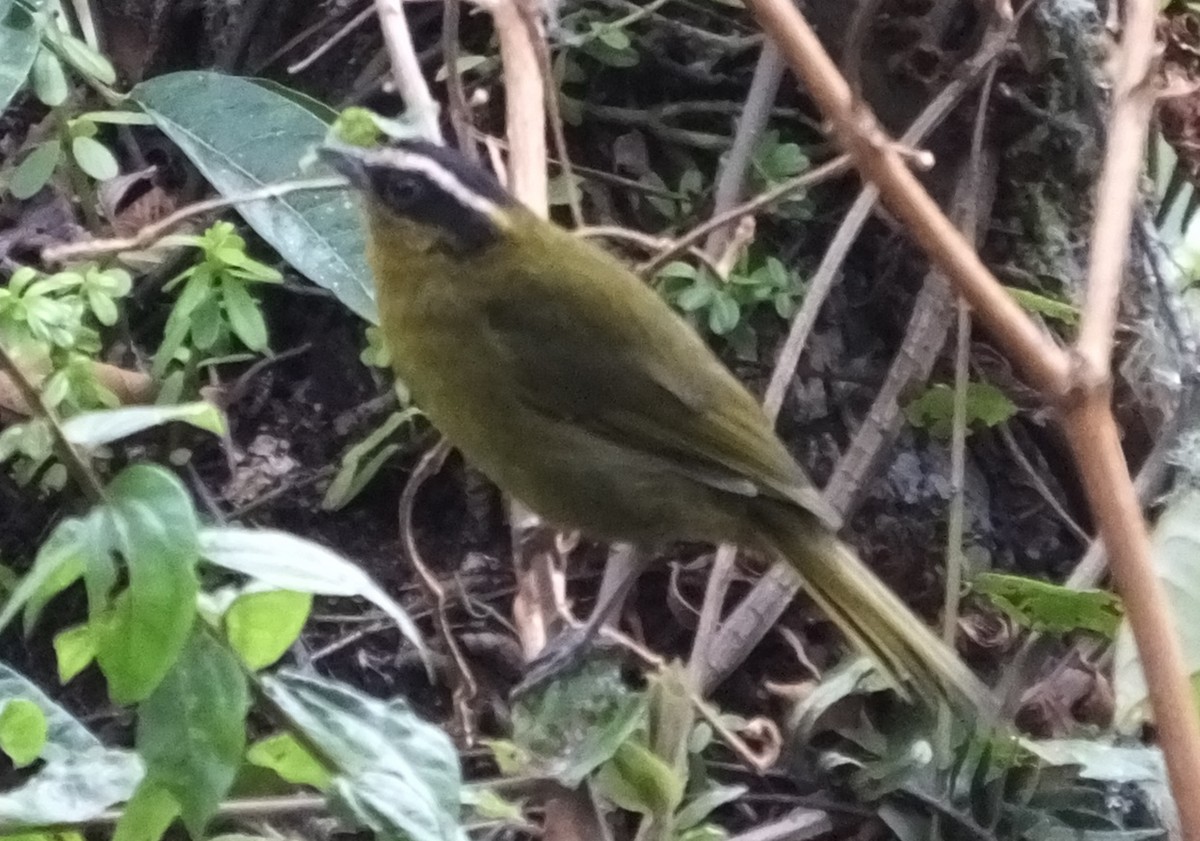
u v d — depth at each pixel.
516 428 3.58
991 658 3.86
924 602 4.06
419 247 3.51
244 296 3.65
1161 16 3.83
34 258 4.12
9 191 4.03
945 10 4.24
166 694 1.93
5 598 3.60
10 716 2.18
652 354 3.57
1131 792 3.32
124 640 1.84
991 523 4.14
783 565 3.62
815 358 4.23
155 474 1.88
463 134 3.83
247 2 4.43
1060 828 3.27
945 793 3.34
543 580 3.48
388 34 3.64
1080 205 4.27
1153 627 1.71
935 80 4.26
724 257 3.92
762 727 3.54
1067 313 3.59
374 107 4.43
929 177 4.33
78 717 3.62
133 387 3.72
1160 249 3.56
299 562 2.00
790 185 3.65
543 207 3.70
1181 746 1.68
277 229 3.70
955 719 3.38
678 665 3.11
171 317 3.67
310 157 3.63
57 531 1.92
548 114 4.17
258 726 3.19
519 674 3.80
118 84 4.48
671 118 4.45
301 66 4.25
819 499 3.50
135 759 2.21
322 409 4.16
